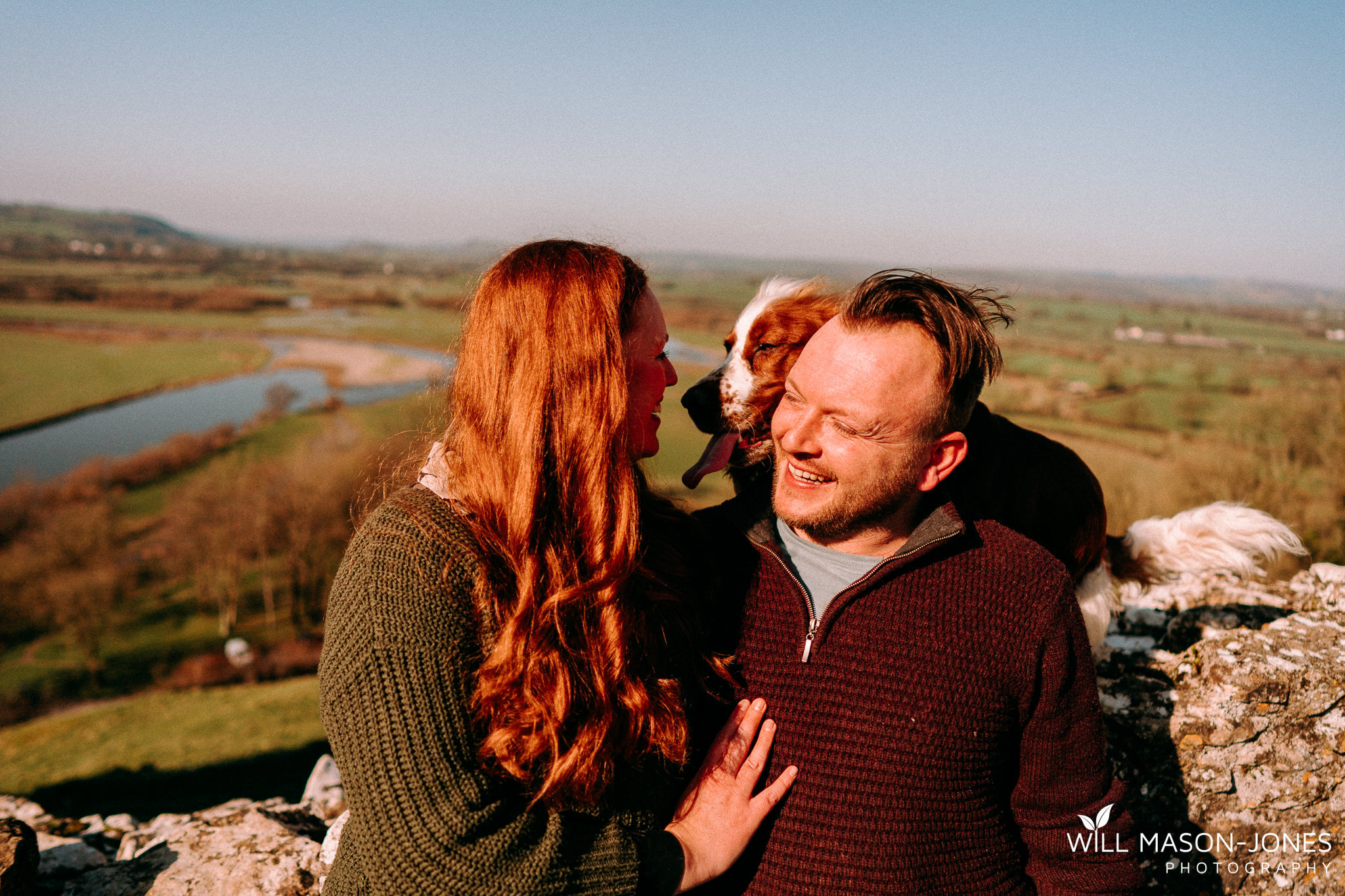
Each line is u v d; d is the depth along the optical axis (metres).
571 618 1.34
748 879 1.60
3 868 2.23
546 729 1.24
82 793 17.56
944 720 1.54
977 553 1.65
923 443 1.58
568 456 1.33
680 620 1.57
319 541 33.19
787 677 1.62
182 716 22.00
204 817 2.95
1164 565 3.00
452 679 1.20
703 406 3.51
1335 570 3.38
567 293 1.33
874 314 1.53
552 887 1.21
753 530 1.76
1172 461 16.80
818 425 1.57
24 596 31.05
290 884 2.30
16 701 26.11
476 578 1.27
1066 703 1.61
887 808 1.53
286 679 27.89
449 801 1.16
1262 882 2.50
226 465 40.56
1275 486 14.95
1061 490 2.57
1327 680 2.55
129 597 33.09
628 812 1.43
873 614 1.59
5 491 41.00
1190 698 2.60
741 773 1.55
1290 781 2.52
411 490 1.35
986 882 1.60
